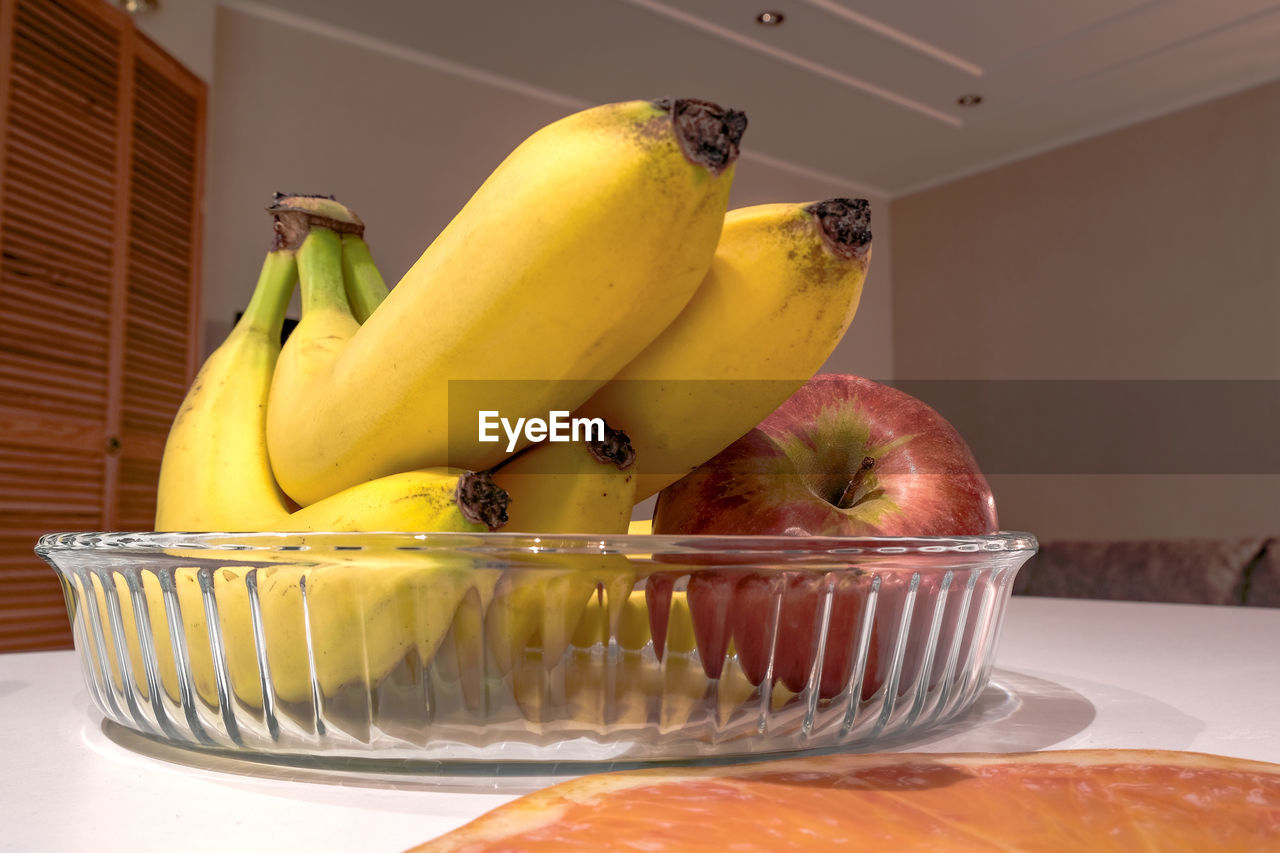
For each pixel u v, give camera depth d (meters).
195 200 2.43
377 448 0.31
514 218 0.26
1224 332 3.12
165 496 0.36
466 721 0.25
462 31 2.82
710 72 3.01
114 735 0.33
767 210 0.31
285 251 0.43
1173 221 3.27
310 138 2.76
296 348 0.36
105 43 2.12
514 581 0.24
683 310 0.31
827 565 0.25
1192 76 3.06
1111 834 0.19
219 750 0.28
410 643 0.24
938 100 3.23
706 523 0.36
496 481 0.32
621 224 0.25
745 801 0.22
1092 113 3.35
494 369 0.28
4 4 1.86
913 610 0.27
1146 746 0.30
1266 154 3.05
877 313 4.07
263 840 0.21
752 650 0.25
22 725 0.35
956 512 0.37
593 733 0.25
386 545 0.23
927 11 2.68
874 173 3.90
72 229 2.02
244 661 0.26
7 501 1.90
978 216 3.83
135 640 0.28
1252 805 0.22
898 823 0.20
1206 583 2.37
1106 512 3.39
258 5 2.69
